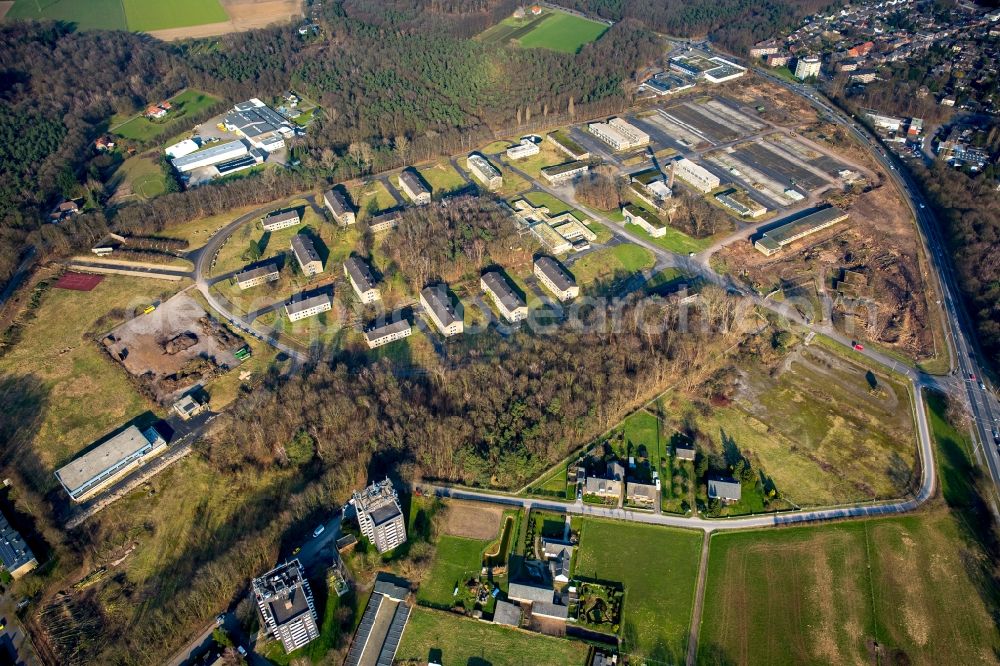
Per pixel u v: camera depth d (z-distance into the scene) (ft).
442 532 633.61
